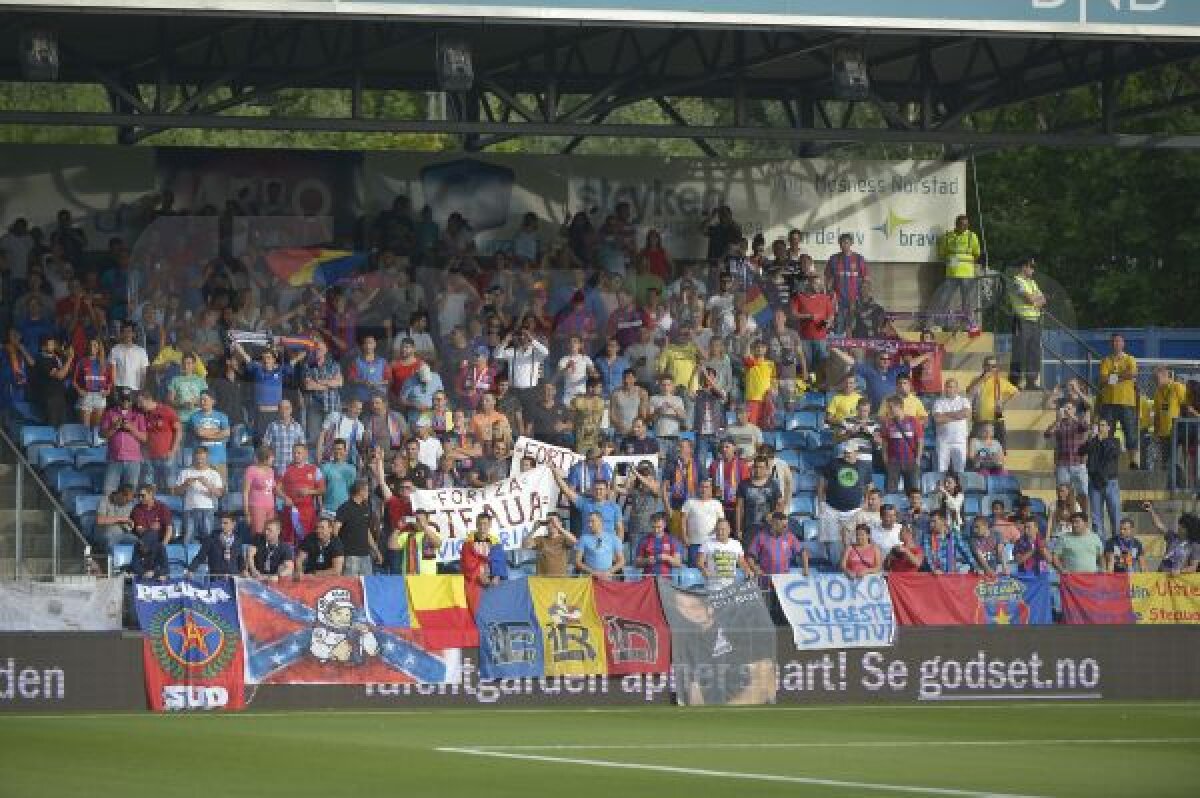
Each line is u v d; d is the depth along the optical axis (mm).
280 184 54312
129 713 35000
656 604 38531
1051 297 58812
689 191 56875
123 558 42219
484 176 55562
